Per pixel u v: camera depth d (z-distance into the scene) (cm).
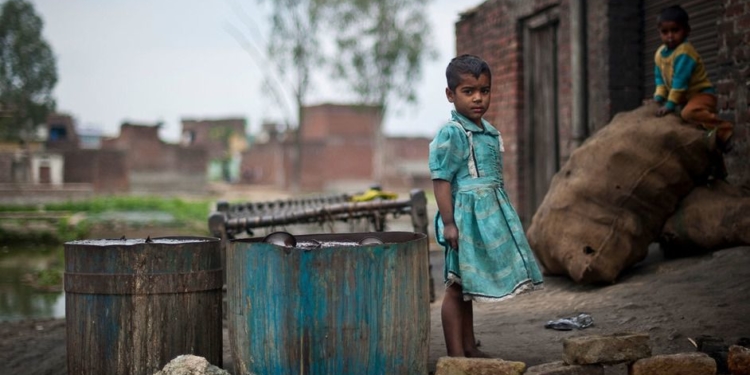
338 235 425
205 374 345
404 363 342
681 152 572
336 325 329
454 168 378
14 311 961
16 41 5481
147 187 5147
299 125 4322
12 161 4688
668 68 605
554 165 959
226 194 4903
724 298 464
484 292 363
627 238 571
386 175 4994
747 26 616
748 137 617
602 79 815
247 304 346
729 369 347
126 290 372
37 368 561
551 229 600
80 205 2889
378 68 4109
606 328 456
